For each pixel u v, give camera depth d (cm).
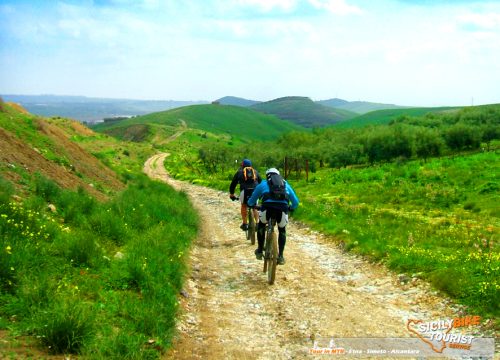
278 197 850
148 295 618
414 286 784
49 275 594
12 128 1720
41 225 767
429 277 791
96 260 704
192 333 576
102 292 604
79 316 461
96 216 965
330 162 9938
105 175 2061
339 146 10319
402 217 1880
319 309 686
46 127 2088
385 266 940
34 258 612
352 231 1309
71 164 1698
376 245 1082
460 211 2353
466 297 669
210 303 725
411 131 10144
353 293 780
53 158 1627
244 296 773
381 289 805
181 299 708
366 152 10169
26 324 457
